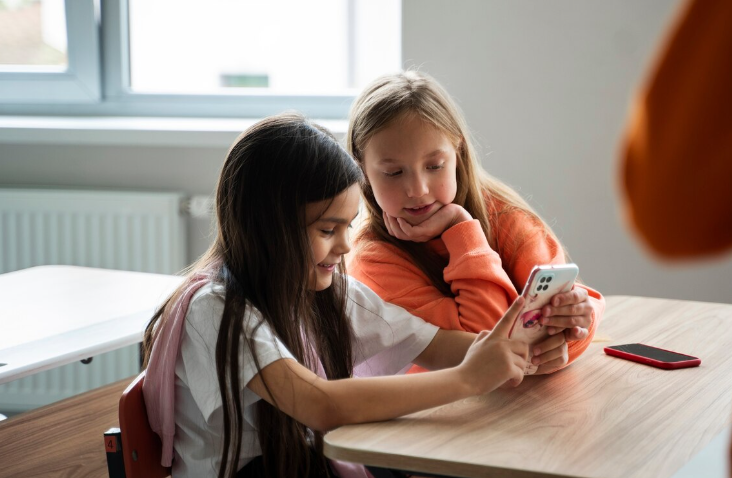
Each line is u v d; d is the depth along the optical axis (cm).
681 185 44
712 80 42
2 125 262
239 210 117
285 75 287
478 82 242
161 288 187
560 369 125
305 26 286
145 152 266
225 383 108
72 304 173
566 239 244
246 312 111
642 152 46
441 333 135
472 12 239
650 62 47
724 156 42
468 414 105
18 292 183
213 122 271
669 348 138
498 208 157
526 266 149
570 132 239
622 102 235
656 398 112
